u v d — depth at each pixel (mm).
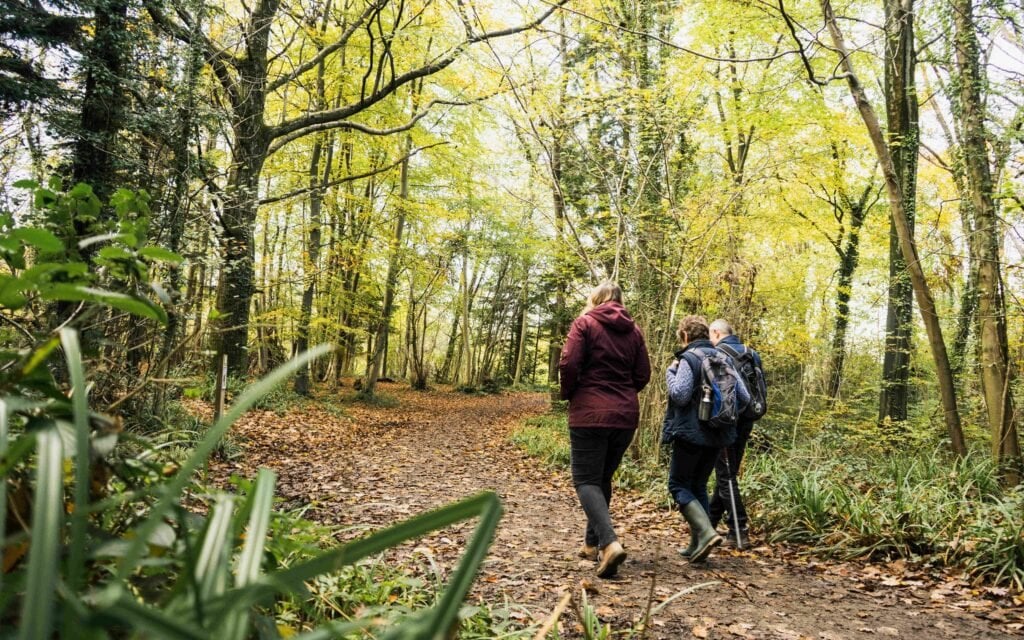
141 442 1030
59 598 664
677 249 8750
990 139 6590
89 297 982
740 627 3178
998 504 4711
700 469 4500
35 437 655
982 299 6652
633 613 3303
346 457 9375
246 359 12844
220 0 10617
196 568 742
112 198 1410
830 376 11016
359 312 18797
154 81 7523
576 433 3982
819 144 9250
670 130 8609
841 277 13008
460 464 9664
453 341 40500
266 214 15125
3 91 6898
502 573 3951
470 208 19156
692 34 10500
